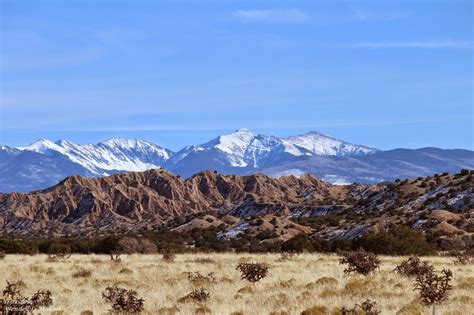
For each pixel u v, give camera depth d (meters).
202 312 35.69
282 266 63.50
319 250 100.62
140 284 48.50
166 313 35.91
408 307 35.50
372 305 34.91
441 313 34.06
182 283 49.03
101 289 46.31
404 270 52.69
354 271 54.06
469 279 48.84
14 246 101.81
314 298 39.84
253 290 44.44
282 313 34.72
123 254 93.38
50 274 57.12
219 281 50.44
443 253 93.62
